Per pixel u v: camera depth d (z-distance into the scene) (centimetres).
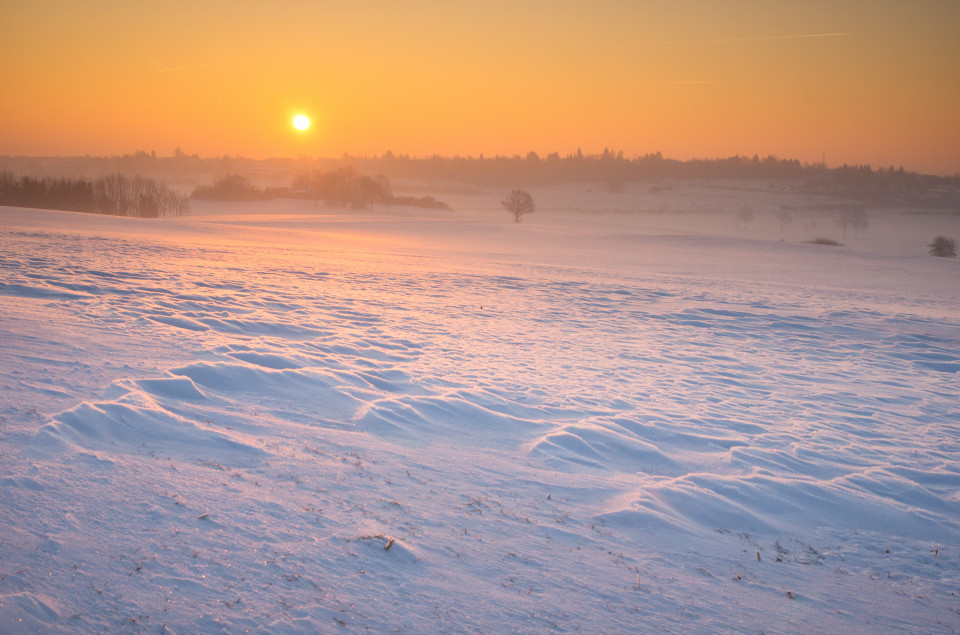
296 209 13862
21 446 409
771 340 1616
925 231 17500
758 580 374
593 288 2514
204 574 296
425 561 340
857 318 2094
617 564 371
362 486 437
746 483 545
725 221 19888
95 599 266
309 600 288
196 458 443
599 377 1027
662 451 641
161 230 4525
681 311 2009
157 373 662
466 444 589
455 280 2448
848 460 671
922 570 409
